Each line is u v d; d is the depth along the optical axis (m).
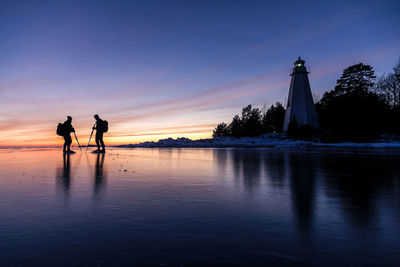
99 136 12.43
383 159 7.75
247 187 3.14
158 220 1.83
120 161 7.27
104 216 1.92
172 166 5.79
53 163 6.53
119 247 1.35
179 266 1.13
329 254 1.25
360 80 43.22
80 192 2.82
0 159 8.03
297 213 2.01
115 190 2.94
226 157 8.98
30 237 1.49
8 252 1.28
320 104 48.00
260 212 2.04
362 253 1.26
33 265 1.15
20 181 3.55
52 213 2.00
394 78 35.88
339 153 11.45
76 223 1.75
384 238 1.47
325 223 1.76
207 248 1.33
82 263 1.17
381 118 31.47
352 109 31.70
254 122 52.97
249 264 1.15
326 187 3.14
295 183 3.45
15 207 2.17
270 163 6.52
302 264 1.14
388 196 2.62
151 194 2.72
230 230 1.61
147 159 8.06
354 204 2.29
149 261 1.18
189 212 2.04
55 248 1.34
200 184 3.36
